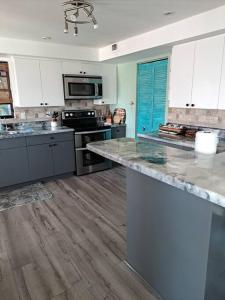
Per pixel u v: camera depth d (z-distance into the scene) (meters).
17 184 3.46
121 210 2.77
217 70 2.57
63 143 3.76
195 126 3.18
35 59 3.62
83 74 4.20
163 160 1.34
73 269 1.84
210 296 1.26
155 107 4.02
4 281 1.73
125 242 2.16
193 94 2.88
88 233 2.31
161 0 2.06
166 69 3.67
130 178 1.65
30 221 2.55
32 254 2.02
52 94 3.89
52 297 1.59
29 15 2.40
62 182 3.71
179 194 1.26
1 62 3.62
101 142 1.87
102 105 4.92
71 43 3.73
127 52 3.54
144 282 1.70
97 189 3.42
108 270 1.82
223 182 0.99
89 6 2.06
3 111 3.77
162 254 1.48
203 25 2.41
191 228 1.22
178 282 1.39
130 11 2.32
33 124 4.02
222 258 1.25
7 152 3.23
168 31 2.81
